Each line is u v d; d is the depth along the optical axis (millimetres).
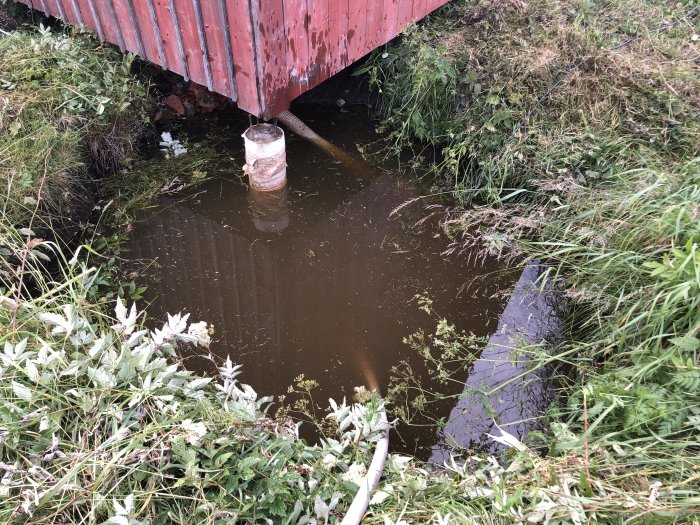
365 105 4840
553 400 2789
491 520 1958
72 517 1809
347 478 2123
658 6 4840
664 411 2154
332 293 3422
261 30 2979
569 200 3578
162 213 3842
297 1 3148
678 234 2818
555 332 3154
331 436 2621
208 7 3117
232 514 1768
